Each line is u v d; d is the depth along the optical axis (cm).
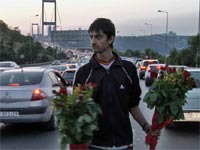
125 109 370
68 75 2461
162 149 920
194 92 1185
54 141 1030
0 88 1131
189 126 1237
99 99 362
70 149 333
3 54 8644
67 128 328
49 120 1166
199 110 1177
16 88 1129
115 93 364
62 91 333
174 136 1088
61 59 12400
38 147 959
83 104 330
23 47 9906
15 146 973
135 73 380
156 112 381
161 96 375
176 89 376
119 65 372
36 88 1132
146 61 4722
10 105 1113
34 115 1116
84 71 373
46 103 1132
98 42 367
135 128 1182
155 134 383
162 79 380
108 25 368
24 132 1161
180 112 378
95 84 347
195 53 6969
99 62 373
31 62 9831
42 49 11875
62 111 329
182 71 387
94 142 363
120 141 363
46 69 1259
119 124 364
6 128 1231
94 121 337
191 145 970
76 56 9538
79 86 340
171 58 8112
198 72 1284
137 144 970
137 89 382
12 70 1219
